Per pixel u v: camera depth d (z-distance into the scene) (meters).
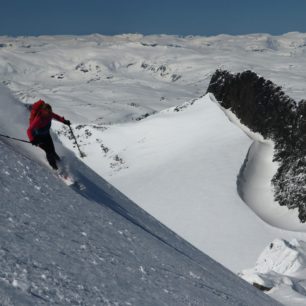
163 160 105.00
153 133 117.88
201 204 81.38
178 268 9.78
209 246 69.19
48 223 7.25
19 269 4.99
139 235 10.73
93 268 6.33
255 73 110.44
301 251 29.30
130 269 7.34
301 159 88.94
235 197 82.25
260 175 93.50
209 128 109.94
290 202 83.94
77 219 8.59
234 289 11.78
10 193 7.74
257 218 76.12
